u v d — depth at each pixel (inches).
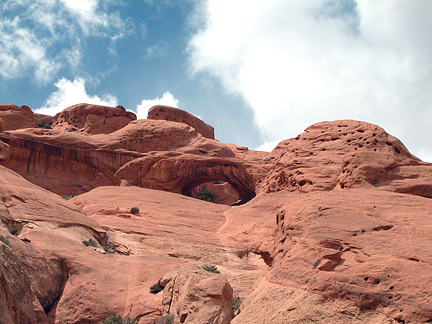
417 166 1141.1
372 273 495.5
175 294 662.5
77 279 708.0
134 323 641.0
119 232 1057.5
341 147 1573.6
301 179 1386.6
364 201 714.8
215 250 1056.8
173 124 2335.1
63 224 908.0
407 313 436.8
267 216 1300.4
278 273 587.8
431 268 477.1
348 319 464.1
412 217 622.2
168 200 1512.1
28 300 563.8
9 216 813.9
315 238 595.5
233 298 744.3
